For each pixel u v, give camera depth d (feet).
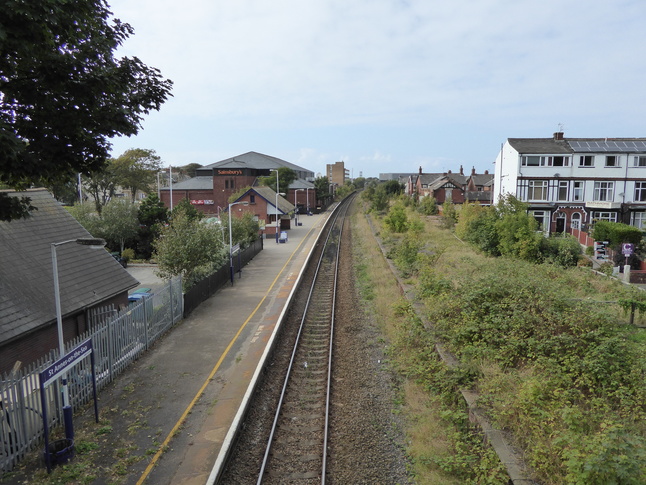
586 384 35.35
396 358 50.37
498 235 104.63
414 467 31.63
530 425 30.60
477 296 52.39
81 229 65.51
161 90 36.27
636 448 24.99
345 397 43.19
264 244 159.02
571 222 150.00
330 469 32.01
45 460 31.27
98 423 37.99
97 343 44.45
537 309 48.88
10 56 28.81
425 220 195.31
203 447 34.73
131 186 221.46
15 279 46.60
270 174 298.35
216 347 56.49
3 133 25.49
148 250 126.21
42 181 33.99
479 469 29.17
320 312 73.61
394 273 90.74
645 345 44.55
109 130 32.78
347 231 198.39
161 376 47.78
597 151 146.61
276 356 54.49
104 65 32.71
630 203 147.33
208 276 82.69
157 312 59.31
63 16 27.25
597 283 73.15
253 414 40.24
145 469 31.99
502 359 41.37
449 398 39.11
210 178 293.84
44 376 30.81
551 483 25.88
